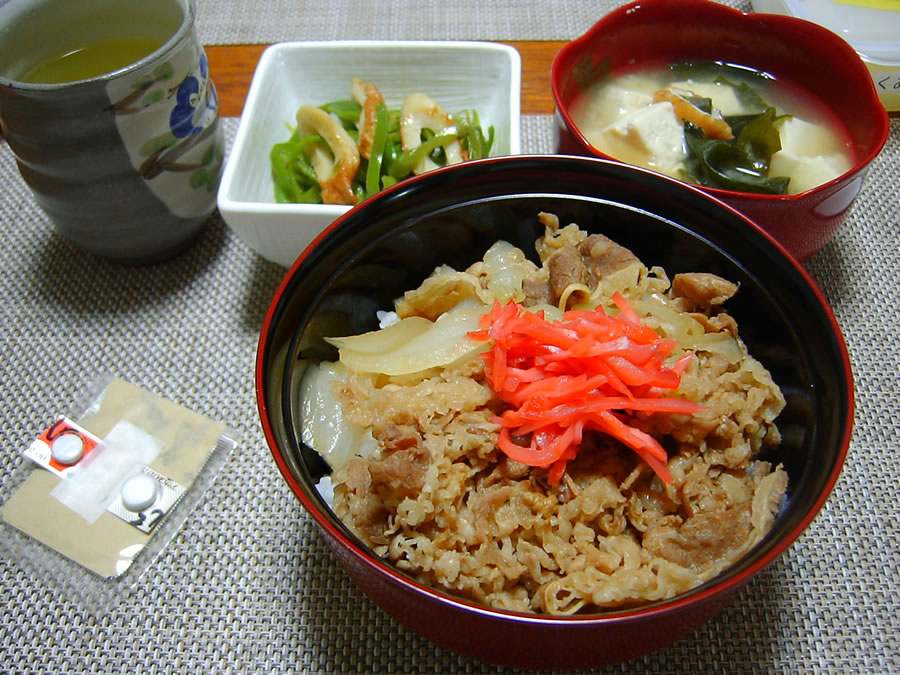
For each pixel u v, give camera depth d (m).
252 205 0.28
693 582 0.21
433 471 0.22
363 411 0.25
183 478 0.27
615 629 0.19
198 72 0.29
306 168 0.33
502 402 0.24
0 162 0.36
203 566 0.26
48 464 0.28
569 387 0.22
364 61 0.34
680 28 0.33
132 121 0.27
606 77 0.34
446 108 0.35
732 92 0.33
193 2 0.29
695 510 0.23
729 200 0.27
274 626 0.25
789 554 0.25
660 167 0.31
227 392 0.30
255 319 0.31
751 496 0.23
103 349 0.31
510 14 0.40
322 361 0.26
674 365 0.23
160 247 0.32
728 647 0.24
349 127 0.34
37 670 0.24
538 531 0.23
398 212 0.25
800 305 0.23
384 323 0.28
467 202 0.26
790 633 0.24
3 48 0.30
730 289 0.25
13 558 0.26
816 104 0.32
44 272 0.33
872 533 0.26
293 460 0.21
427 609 0.20
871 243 0.32
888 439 0.28
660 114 0.32
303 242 0.30
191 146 0.30
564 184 0.26
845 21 0.36
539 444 0.23
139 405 0.29
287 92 0.35
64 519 0.27
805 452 0.22
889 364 0.29
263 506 0.27
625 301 0.24
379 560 0.20
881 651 0.24
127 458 0.28
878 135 0.29
